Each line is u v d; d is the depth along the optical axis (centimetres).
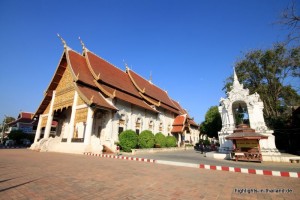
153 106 2942
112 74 2602
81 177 638
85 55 2398
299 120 2006
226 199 444
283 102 2648
